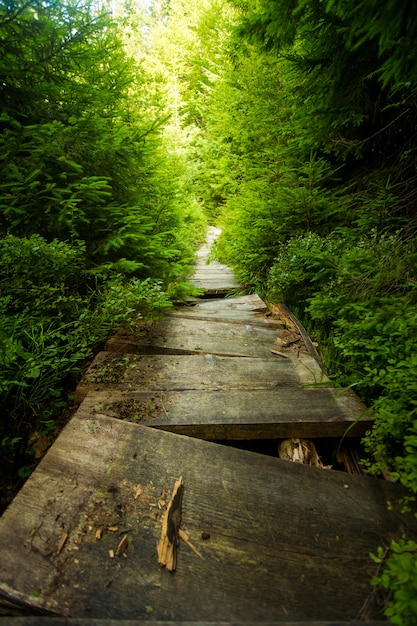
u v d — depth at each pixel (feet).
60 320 9.12
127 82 14.60
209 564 3.95
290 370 8.91
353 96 11.20
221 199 46.80
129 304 10.02
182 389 7.78
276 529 4.43
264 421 6.56
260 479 5.20
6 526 4.18
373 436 6.28
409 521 4.56
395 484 5.15
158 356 9.45
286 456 6.32
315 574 3.89
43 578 3.68
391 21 4.58
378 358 7.04
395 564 3.28
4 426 6.83
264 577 3.84
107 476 5.08
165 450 5.65
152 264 14.06
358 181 16.10
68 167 10.98
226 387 7.96
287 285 13.92
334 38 9.05
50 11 10.50
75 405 7.83
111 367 8.70
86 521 4.36
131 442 5.77
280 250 16.47
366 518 4.61
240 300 16.46
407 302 7.47
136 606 3.50
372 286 9.02
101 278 11.91
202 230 38.58
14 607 3.56
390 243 10.28
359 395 7.47
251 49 24.50
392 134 13.98
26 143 9.86
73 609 3.44
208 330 11.67
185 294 15.31
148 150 13.38
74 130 10.66
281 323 12.62
